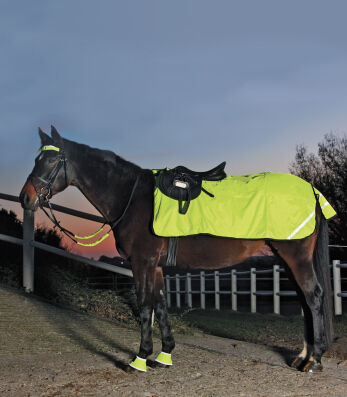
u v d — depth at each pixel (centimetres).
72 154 421
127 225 410
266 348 495
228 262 419
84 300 670
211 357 447
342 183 2297
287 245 409
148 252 402
